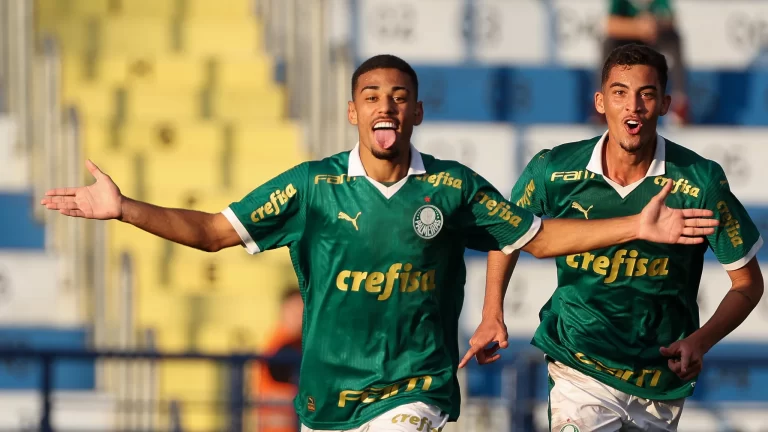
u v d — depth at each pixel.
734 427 37.53
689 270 18.09
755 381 38.75
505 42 45.28
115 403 35.41
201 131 41.97
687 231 15.56
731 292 17.81
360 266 16.44
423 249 16.41
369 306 16.48
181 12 46.00
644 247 17.75
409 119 16.23
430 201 16.41
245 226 16.41
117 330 37.38
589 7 45.47
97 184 15.70
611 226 16.02
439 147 41.78
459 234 16.72
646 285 18.02
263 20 45.31
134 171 40.62
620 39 41.72
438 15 44.97
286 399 30.12
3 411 37.25
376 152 16.17
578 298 18.52
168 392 37.00
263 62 44.34
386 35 44.81
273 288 39.41
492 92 44.28
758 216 41.62
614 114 17.48
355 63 44.62
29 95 41.38
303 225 16.64
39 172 40.81
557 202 18.41
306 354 16.92
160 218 15.86
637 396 18.58
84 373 38.22
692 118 44.88
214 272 39.34
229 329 38.22
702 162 17.92
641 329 18.27
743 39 46.19
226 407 32.09
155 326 38.12
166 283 39.25
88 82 43.41
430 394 16.47
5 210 40.59
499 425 32.78
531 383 28.97
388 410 16.44
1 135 41.31
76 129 39.34
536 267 39.19
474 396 36.97
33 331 38.69
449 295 16.94
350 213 16.39
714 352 39.31
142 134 41.78
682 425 37.56
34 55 43.81
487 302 17.97
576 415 18.48
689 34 46.12
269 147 41.94
